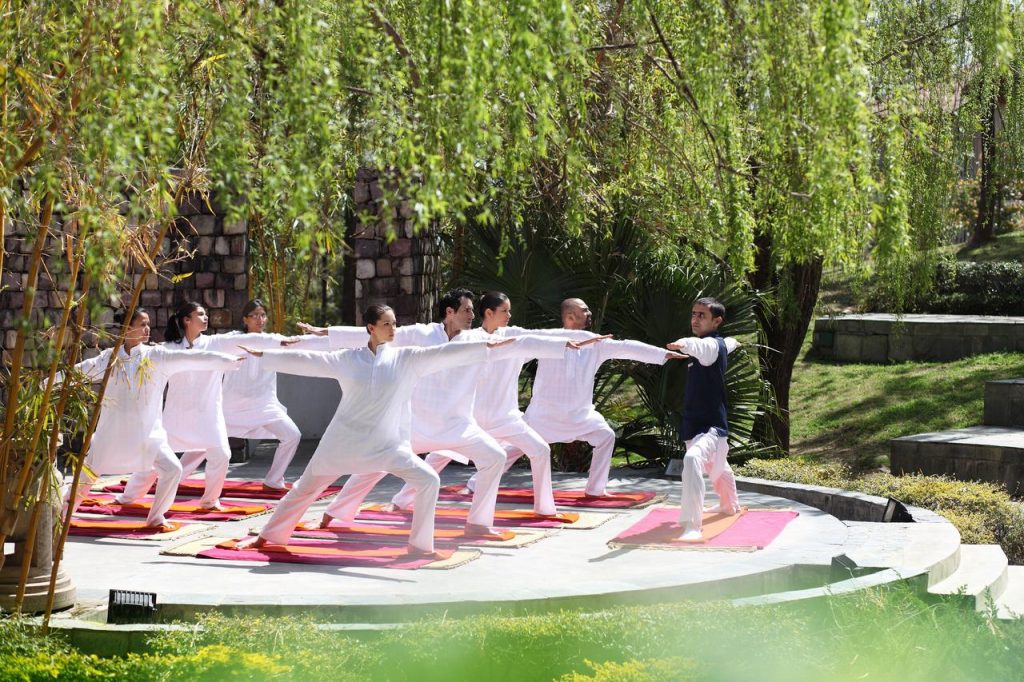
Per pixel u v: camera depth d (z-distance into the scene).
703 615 5.34
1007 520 10.44
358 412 7.75
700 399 8.85
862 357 23.11
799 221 6.95
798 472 11.84
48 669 4.77
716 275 13.43
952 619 5.62
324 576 7.31
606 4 9.89
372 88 5.44
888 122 6.68
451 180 5.32
